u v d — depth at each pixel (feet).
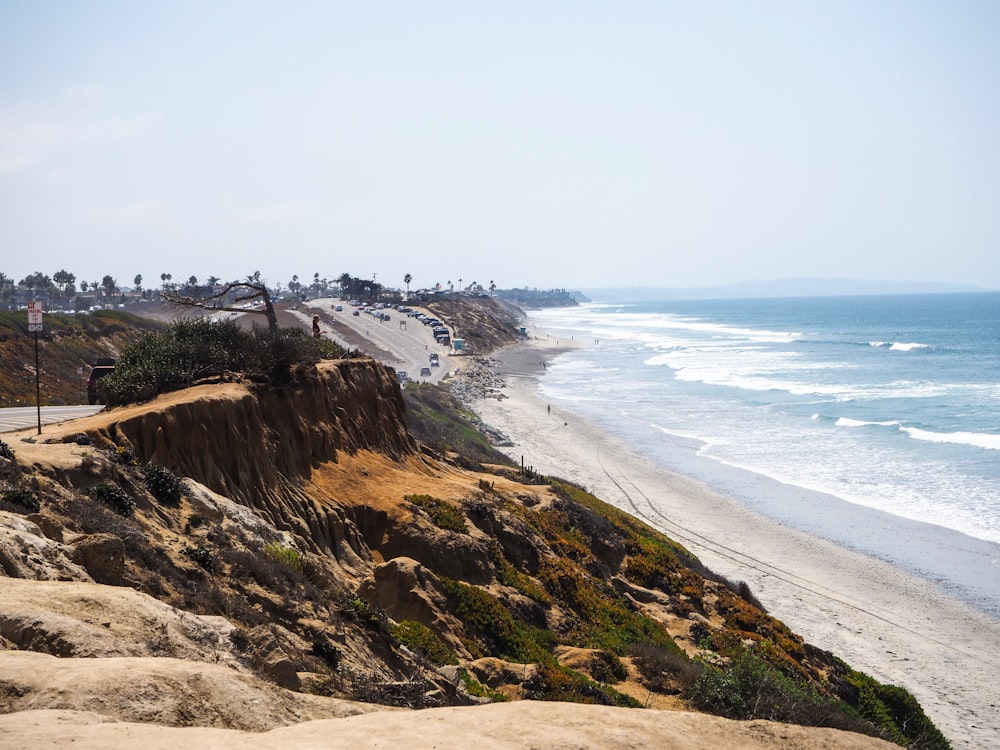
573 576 111.96
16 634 33.68
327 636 59.62
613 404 373.20
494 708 31.37
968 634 133.28
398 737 27.78
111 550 49.06
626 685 84.64
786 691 72.33
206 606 52.80
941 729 103.71
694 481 230.07
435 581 87.76
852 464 244.22
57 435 77.30
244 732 27.73
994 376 428.56
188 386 101.50
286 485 97.86
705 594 128.06
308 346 125.08
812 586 152.66
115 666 30.50
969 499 205.16
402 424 141.49
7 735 24.40
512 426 317.22
